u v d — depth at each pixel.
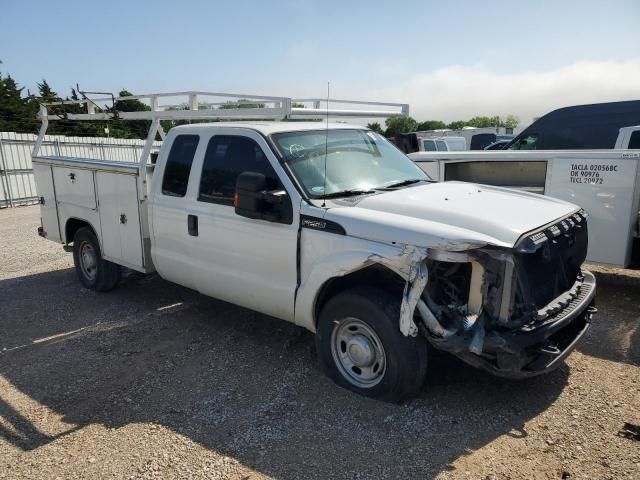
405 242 3.38
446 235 3.27
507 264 3.29
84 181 6.30
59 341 5.20
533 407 3.67
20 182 17.02
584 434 3.34
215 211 4.61
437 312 3.41
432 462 3.11
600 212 5.89
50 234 7.28
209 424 3.61
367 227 3.57
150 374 4.40
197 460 3.21
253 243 4.31
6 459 3.30
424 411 3.63
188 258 5.01
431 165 7.12
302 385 4.09
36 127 35.81
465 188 4.40
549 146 11.39
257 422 3.60
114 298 6.50
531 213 3.83
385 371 3.65
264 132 4.39
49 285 7.21
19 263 8.64
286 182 4.09
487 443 3.28
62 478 3.10
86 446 3.41
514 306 3.35
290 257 4.05
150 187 5.43
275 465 3.14
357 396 3.85
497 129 39.00
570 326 3.85
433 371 4.20
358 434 3.41
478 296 3.34
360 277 3.95
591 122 10.86
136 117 5.81
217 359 4.64
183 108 5.30
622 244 5.79
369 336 3.74
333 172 4.33
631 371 4.18
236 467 3.13
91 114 6.50
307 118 5.07
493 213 3.66
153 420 3.69
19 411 3.87
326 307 3.90
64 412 3.85
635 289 6.27
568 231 3.91
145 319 5.72
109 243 6.11
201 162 4.81
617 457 3.10
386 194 4.01
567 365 4.31
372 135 5.21
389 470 3.05
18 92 40.53
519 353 3.21
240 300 4.62
